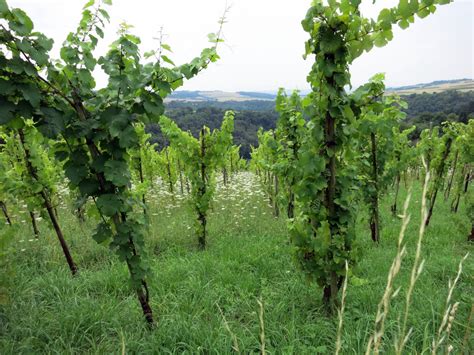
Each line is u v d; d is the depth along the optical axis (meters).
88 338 3.22
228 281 4.56
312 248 3.43
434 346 1.30
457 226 6.86
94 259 5.91
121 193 3.07
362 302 3.82
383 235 7.03
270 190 9.31
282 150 6.53
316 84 3.19
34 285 4.38
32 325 3.35
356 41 2.90
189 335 3.18
